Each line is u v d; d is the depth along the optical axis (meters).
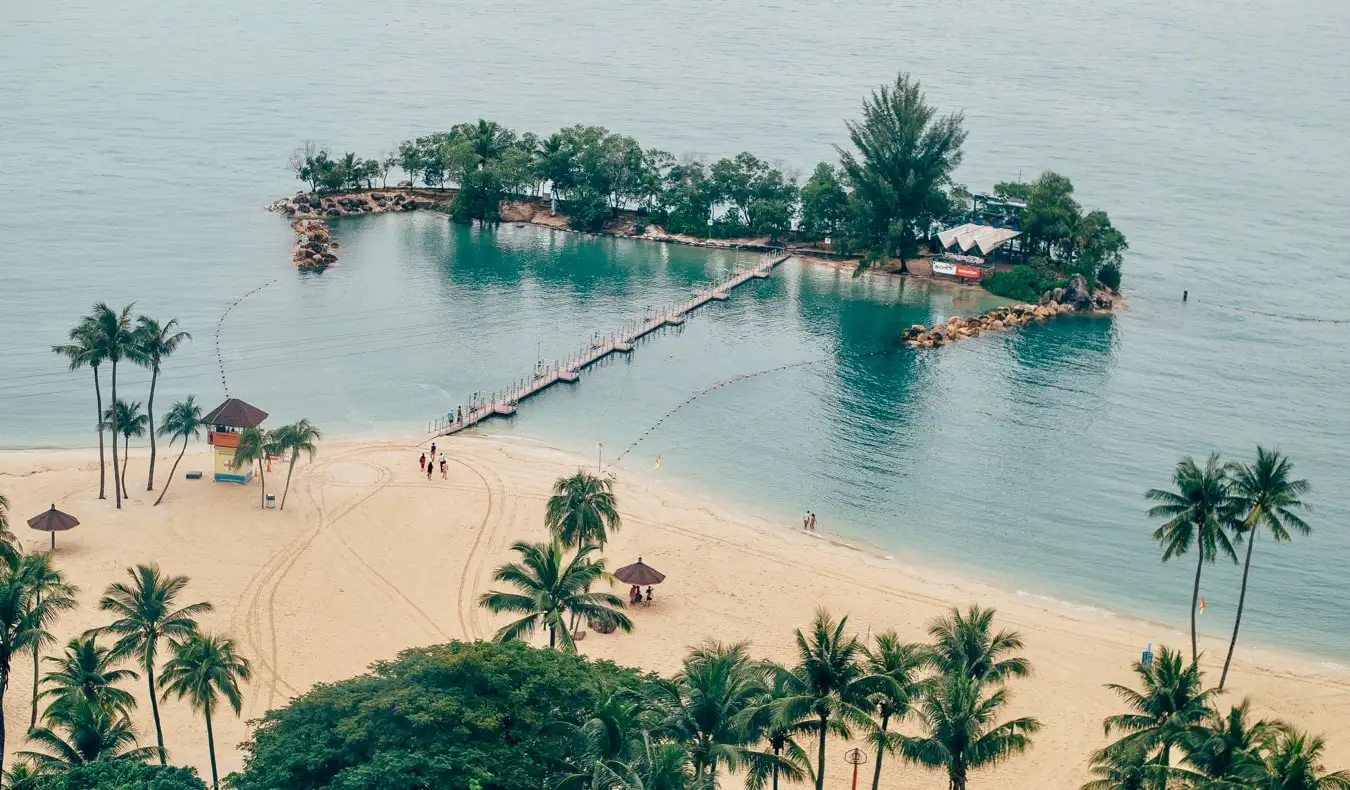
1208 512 126.88
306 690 118.44
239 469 164.50
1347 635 143.75
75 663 102.31
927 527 166.62
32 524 144.12
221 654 102.44
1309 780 82.69
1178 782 94.94
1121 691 105.38
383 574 141.88
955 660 100.00
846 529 164.62
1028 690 126.25
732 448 191.00
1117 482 183.75
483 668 95.69
